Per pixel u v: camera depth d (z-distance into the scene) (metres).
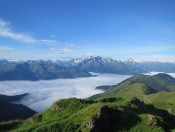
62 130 86.94
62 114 107.88
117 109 97.81
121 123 94.06
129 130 91.38
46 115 110.56
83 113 93.56
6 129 105.62
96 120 88.81
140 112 111.25
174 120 133.25
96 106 94.69
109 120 93.38
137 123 94.44
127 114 97.44
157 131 91.19
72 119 92.00
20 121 113.81
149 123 94.44
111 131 91.12
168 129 97.00
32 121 109.19
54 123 89.75
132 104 117.62
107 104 100.75
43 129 86.94
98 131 87.88
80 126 88.31
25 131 90.69
